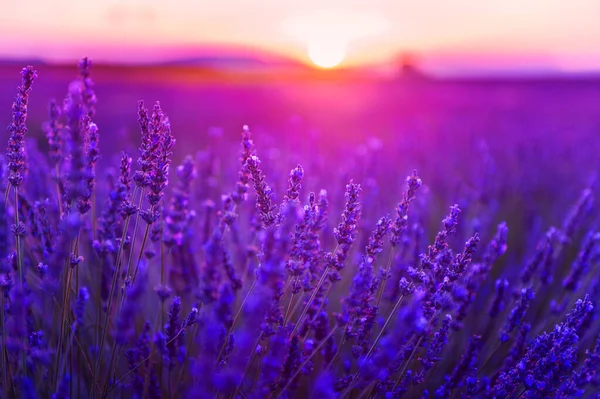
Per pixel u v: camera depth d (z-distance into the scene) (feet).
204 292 0.93
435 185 3.41
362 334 1.30
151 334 1.48
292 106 11.35
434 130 5.52
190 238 1.60
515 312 1.40
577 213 1.97
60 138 1.37
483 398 1.32
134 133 5.74
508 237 2.58
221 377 0.88
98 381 1.30
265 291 0.91
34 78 1.22
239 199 1.37
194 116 8.77
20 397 1.23
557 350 1.20
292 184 1.23
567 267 2.28
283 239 0.95
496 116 8.94
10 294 1.26
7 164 1.22
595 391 1.42
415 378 1.28
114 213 1.20
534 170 3.57
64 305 1.22
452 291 1.24
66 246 1.07
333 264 1.24
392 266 1.78
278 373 1.20
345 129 6.87
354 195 1.22
